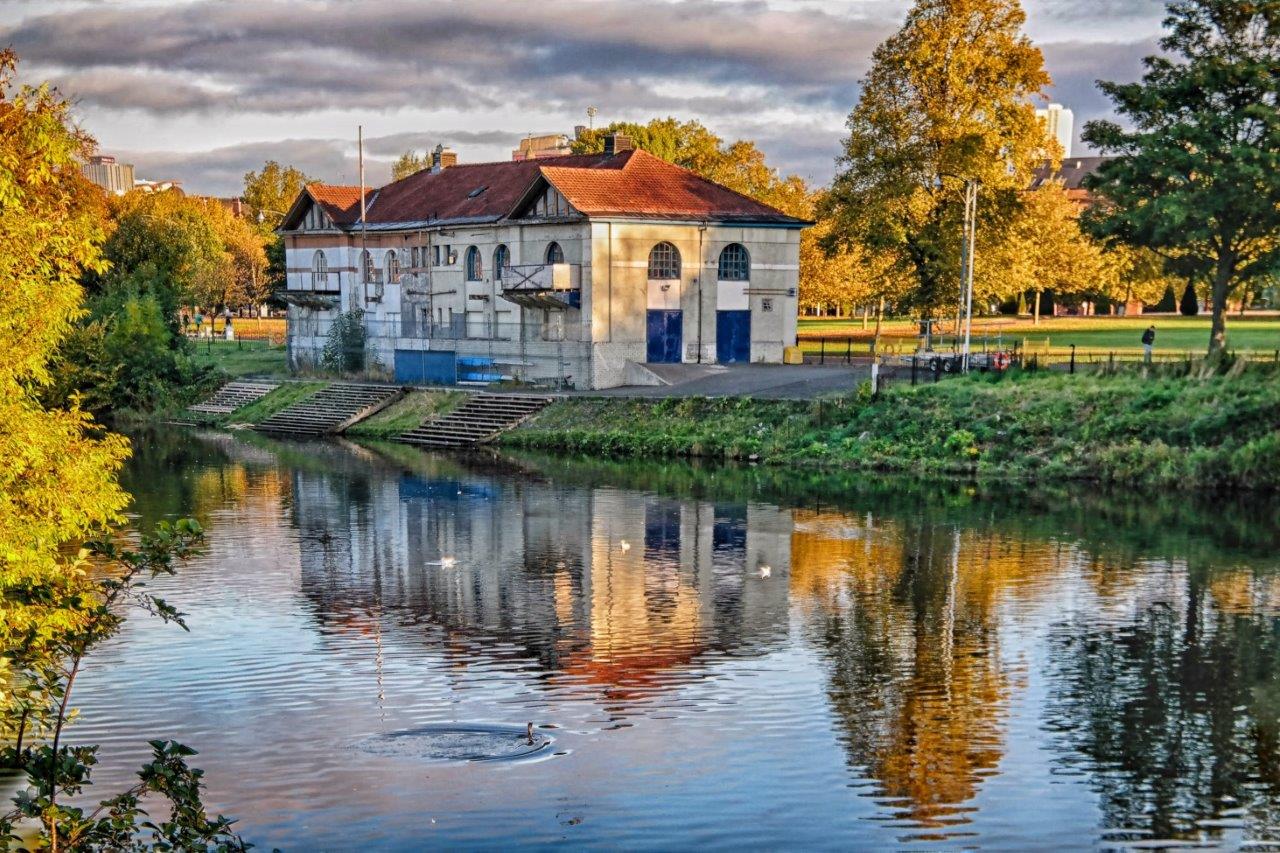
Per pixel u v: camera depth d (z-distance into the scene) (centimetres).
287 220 8056
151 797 1794
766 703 2162
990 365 5319
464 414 5959
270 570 3177
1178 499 4031
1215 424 4338
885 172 6431
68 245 1856
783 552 3319
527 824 1697
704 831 1680
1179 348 6419
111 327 7369
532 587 2983
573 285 6084
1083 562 3164
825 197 6775
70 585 1625
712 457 5047
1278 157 4897
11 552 1593
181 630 2616
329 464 5109
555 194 6188
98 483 1845
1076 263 8681
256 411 6844
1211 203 4969
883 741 1989
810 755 1931
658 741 1988
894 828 1689
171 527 1623
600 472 4753
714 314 6262
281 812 1734
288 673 2333
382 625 2666
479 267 6788
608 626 2645
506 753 1936
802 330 10006
